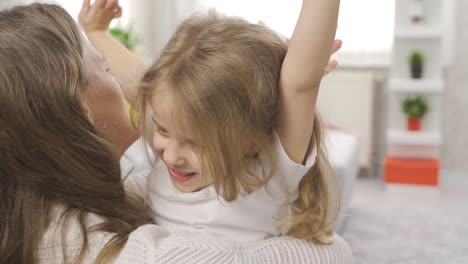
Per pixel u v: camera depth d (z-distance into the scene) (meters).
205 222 0.78
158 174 0.87
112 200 0.78
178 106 0.71
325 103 4.17
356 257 2.73
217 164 0.72
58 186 0.74
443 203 3.60
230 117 0.70
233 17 0.81
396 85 3.76
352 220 3.26
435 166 3.75
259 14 4.25
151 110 0.81
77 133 0.74
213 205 0.78
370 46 4.23
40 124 0.71
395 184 3.83
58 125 0.72
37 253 0.73
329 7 0.67
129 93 0.93
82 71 0.75
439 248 2.85
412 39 3.85
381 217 3.31
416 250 2.82
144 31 4.32
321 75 0.70
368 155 4.18
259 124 0.72
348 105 4.16
